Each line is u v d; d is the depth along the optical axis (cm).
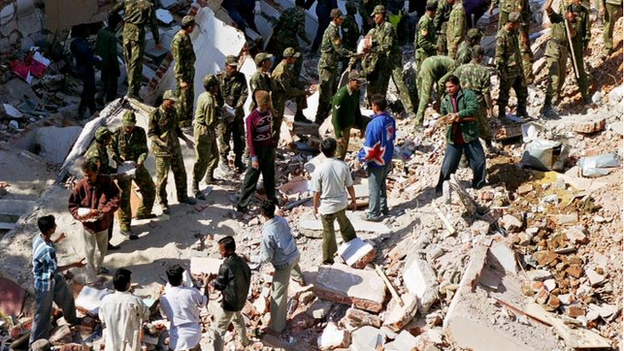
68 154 1422
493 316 1023
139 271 1145
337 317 1080
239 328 1017
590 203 1180
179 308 963
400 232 1182
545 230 1158
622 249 1113
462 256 1104
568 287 1083
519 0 1493
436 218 1186
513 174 1274
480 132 1314
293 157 1413
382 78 1484
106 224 1093
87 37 1747
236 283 970
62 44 1714
